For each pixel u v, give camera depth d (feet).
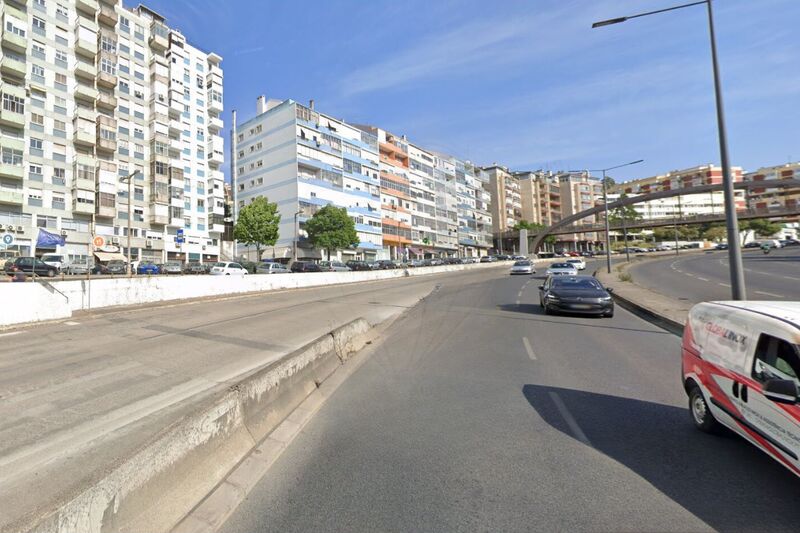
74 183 140.97
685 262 147.64
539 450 12.50
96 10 151.64
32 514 6.25
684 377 14.93
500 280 101.30
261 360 24.90
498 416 15.38
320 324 39.40
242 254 220.64
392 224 245.04
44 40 137.49
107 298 49.49
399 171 258.16
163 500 8.61
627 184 534.78
